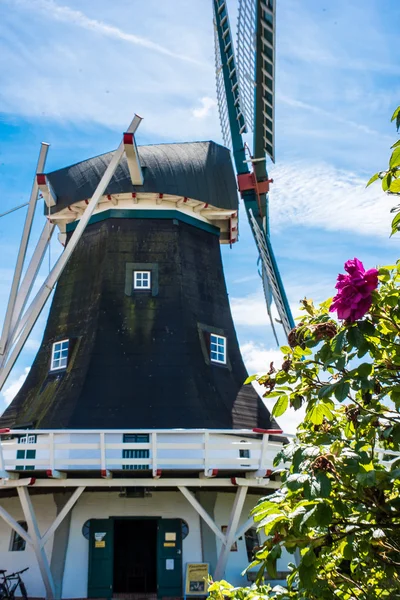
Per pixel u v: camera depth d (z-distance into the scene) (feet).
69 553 47.67
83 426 49.01
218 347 58.03
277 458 11.80
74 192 62.28
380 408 12.48
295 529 11.16
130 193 60.49
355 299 10.72
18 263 52.29
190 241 62.59
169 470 44.06
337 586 12.69
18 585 47.60
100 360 52.90
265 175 63.16
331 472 11.09
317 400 13.00
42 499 50.19
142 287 58.13
